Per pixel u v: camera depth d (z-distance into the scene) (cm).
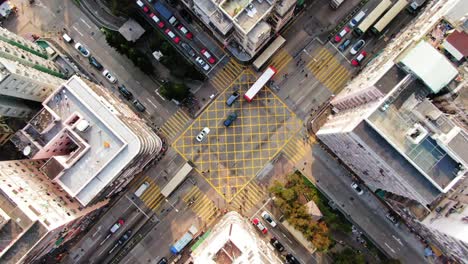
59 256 10462
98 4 10838
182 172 10419
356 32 10631
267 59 10575
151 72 10556
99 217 10631
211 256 7675
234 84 10775
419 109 7238
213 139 10712
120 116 8550
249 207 10600
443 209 8369
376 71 8388
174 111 10775
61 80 10250
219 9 8969
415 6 10450
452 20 7506
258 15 9031
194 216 10606
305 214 9956
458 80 7306
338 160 10600
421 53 7231
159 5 10694
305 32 10781
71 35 10844
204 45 10812
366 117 7256
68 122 8319
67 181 8231
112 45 10444
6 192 7662
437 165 7144
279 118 10712
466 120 7388
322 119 10638
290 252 10475
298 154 10662
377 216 10512
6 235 7538
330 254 10381
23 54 9125
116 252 10606
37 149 8494
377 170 8369
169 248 10562
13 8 10819
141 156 8719
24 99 9119
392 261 10012
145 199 10650
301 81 10731
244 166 10662
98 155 8206
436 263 10350
